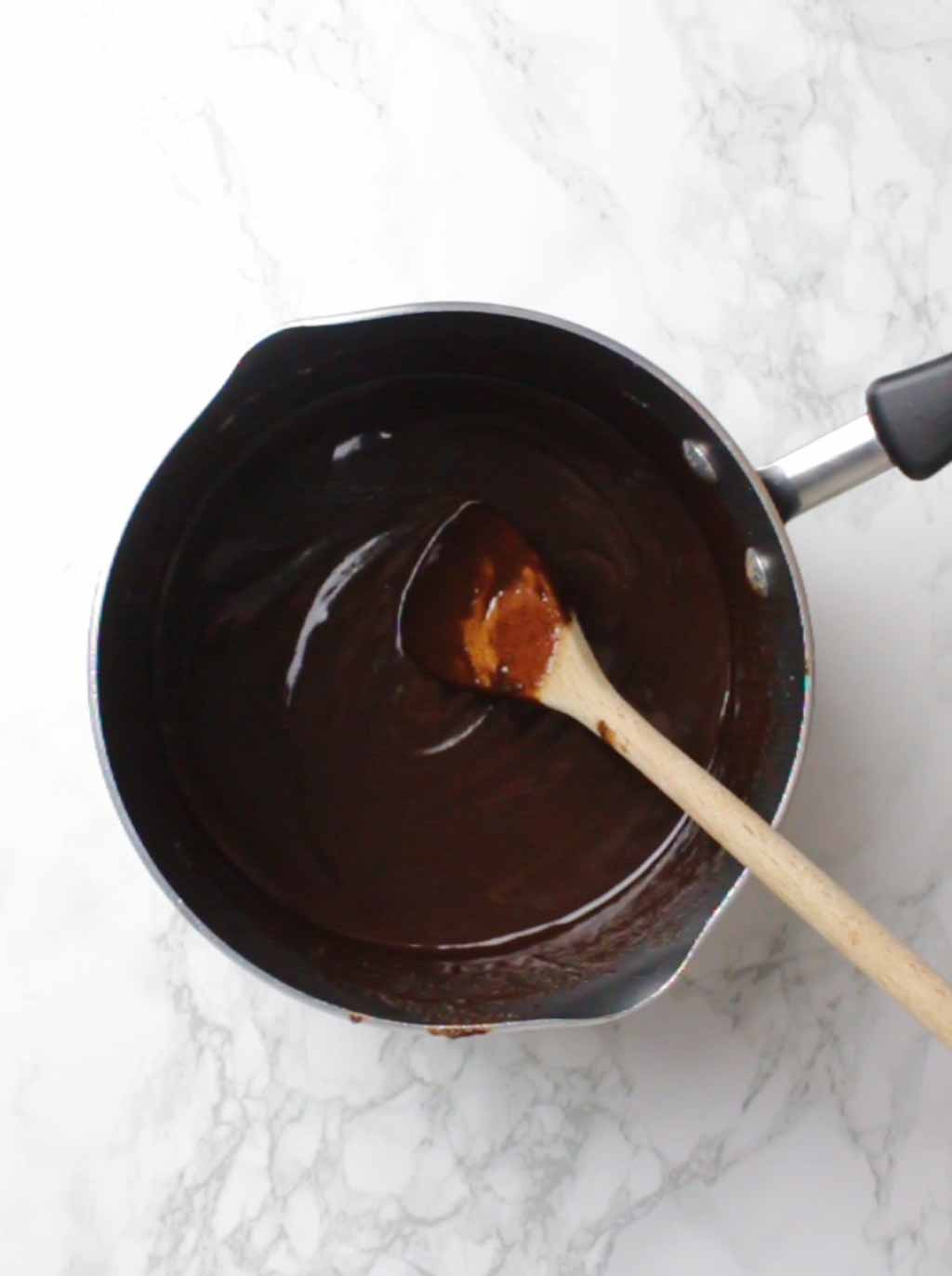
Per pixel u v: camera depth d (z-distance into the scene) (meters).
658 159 0.42
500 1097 0.40
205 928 0.32
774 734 0.36
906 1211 0.40
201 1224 0.39
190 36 0.41
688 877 0.37
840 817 0.41
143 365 0.40
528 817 0.39
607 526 0.39
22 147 0.40
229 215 0.40
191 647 0.38
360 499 0.39
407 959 0.37
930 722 0.41
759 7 0.43
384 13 0.41
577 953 0.37
